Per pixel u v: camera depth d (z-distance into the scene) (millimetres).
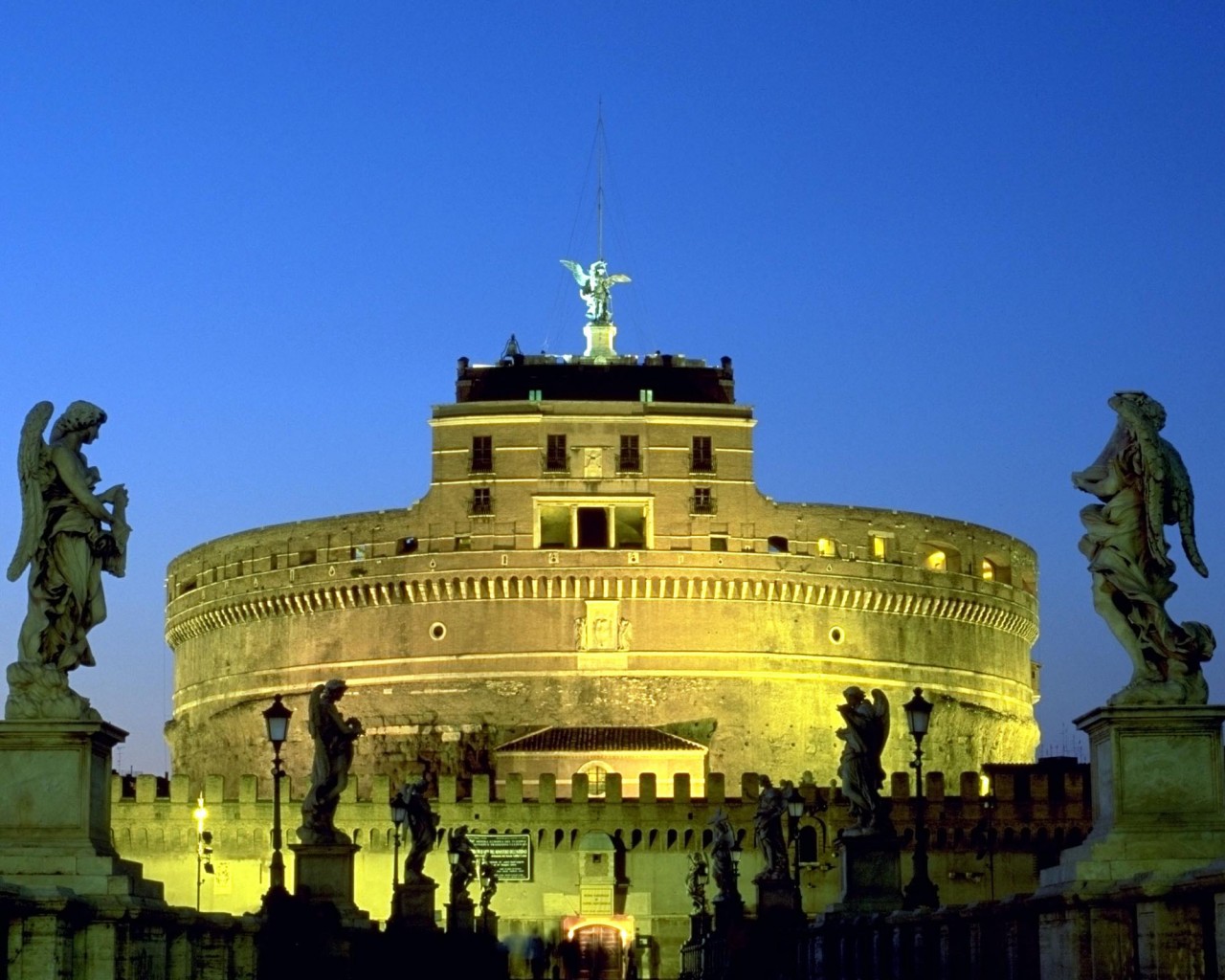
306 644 184125
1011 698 196000
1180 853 29734
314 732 59281
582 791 154625
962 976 38625
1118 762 30203
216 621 192375
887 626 183500
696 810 154250
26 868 31531
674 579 176375
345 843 58656
